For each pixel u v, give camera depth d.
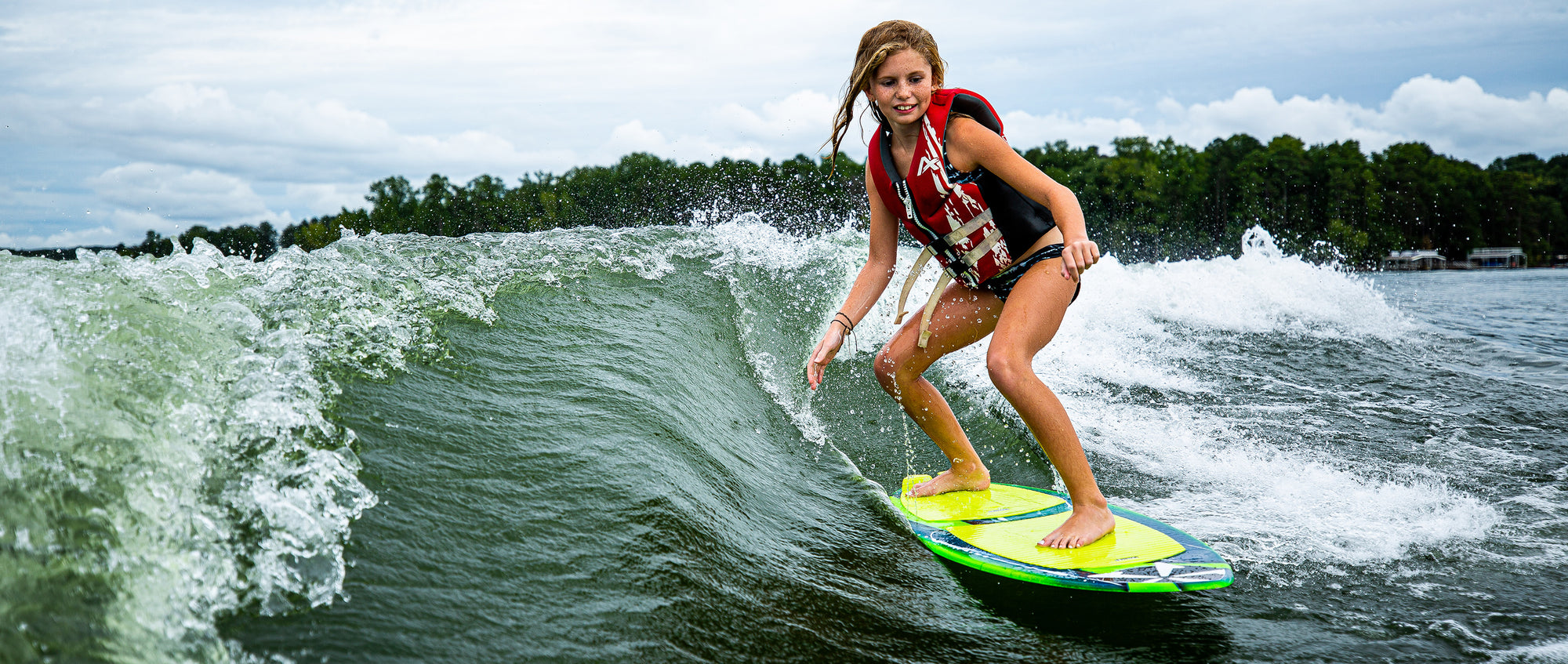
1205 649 1.82
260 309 2.21
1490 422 3.97
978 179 2.27
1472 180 65.00
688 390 2.86
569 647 1.50
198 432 1.61
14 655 1.10
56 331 1.65
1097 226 63.56
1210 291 6.89
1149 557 2.15
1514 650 1.84
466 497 1.82
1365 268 58.84
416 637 1.41
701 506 2.13
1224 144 71.19
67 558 1.26
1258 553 2.38
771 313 3.96
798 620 1.77
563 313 3.04
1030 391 2.21
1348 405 4.25
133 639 1.21
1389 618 2.00
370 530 1.61
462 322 2.65
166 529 1.39
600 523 1.88
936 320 2.53
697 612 1.70
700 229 4.65
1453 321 8.34
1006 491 2.80
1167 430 3.72
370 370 2.15
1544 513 2.76
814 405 3.49
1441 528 2.61
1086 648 1.81
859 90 2.38
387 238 3.38
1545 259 63.66
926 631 1.83
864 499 2.64
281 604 1.38
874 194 2.60
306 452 1.71
